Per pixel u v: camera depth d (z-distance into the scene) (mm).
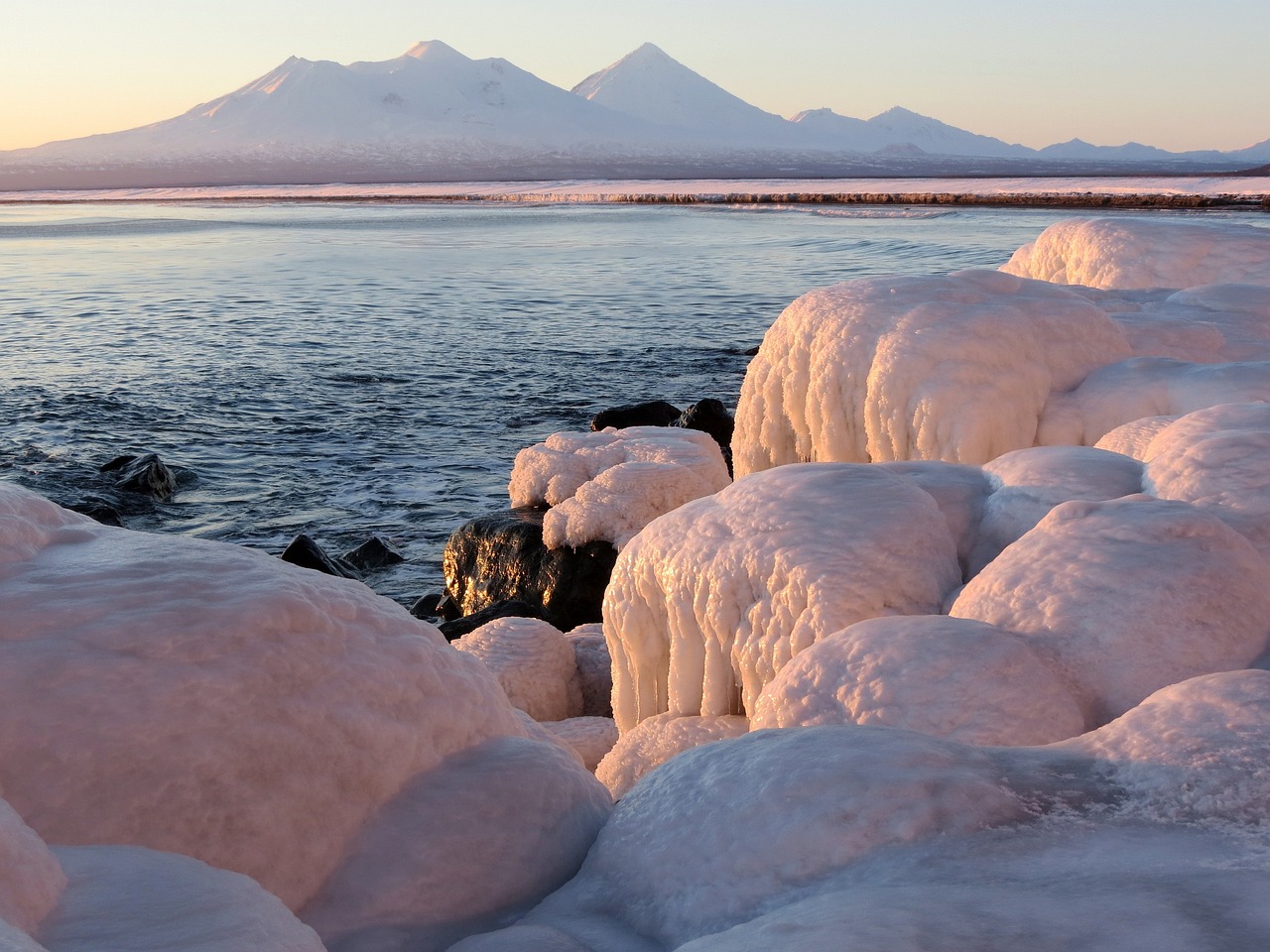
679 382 19766
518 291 35062
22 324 27672
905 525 3027
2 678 1466
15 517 1787
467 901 1581
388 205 133500
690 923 1426
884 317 5457
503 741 1885
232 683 1568
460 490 13367
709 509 3422
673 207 104750
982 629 2314
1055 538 2594
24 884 1138
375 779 1658
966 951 1065
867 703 2197
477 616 7594
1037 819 1446
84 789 1429
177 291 35906
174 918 1172
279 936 1182
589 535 7746
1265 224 45844
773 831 1477
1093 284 8516
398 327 27156
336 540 11570
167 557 1772
